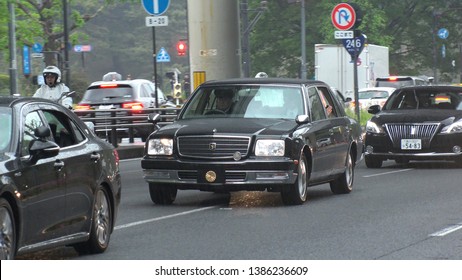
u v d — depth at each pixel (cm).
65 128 2120
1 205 1747
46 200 1916
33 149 1870
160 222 2708
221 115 3203
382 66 10800
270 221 2698
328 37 13975
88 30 19875
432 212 2862
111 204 2248
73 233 2047
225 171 2983
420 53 15888
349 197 3319
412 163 4891
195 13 5391
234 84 3278
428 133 4491
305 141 3092
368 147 4562
